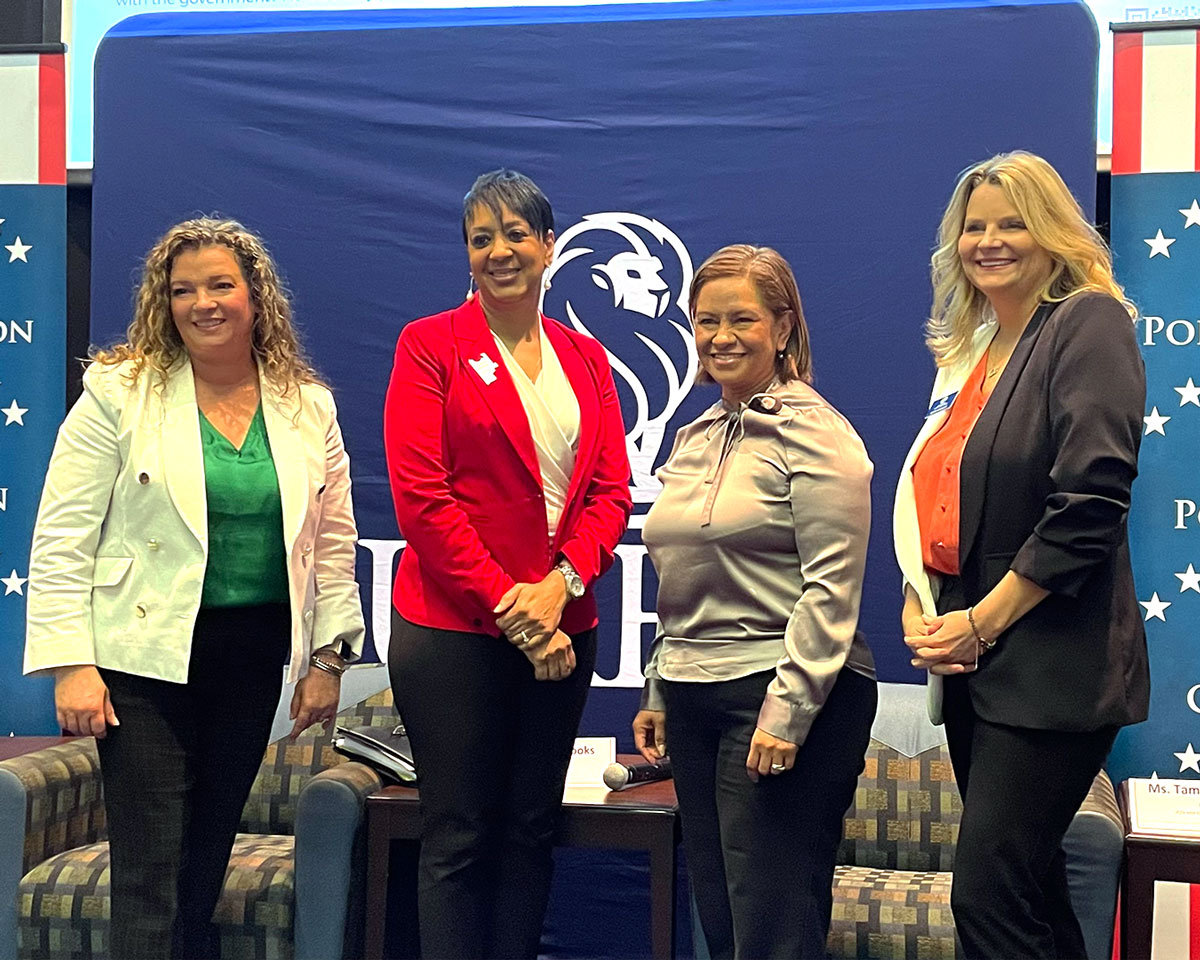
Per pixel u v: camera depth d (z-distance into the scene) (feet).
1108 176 11.09
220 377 8.27
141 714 7.97
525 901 8.23
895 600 10.95
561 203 11.39
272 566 8.20
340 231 11.57
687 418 11.31
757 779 7.39
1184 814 8.99
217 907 9.04
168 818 7.99
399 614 8.23
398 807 9.00
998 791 6.77
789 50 11.09
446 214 11.49
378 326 11.56
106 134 11.72
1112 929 8.52
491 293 8.16
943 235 7.54
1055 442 6.71
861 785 10.27
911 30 10.92
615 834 8.82
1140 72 10.58
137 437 8.04
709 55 11.19
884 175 10.99
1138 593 10.61
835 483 7.31
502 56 11.41
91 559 8.07
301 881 8.99
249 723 8.32
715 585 7.59
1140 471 10.59
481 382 8.04
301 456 8.32
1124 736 10.60
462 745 7.97
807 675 7.21
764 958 7.39
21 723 11.60
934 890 8.96
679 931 11.05
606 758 9.76
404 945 9.70
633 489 11.37
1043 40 10.73
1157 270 10.57
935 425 7.50
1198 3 11.03
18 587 11.66
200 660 8.09
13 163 11.75
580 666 8.30
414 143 11.50
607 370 8.81
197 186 11.67
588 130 11.35
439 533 7.82
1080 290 6.91
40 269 11.74
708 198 11.23
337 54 11.54
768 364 7.67
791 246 11.13
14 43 11.94
